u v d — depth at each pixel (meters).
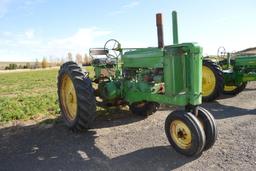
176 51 4.46
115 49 5.97
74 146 5.04
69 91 6.11
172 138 4.51
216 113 6.99
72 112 6.09
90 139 5.37
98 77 6.34
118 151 4.69
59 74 6.27
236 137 5.09
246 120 6.17
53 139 5.48
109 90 5.72
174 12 4.65
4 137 5.75
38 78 29.62
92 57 6.67
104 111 7.45
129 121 6.49
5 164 4.40
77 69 5.77
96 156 4.54
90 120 5.55
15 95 13.37
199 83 4.31
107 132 5.75
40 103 8.89
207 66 8.33
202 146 4.14
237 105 7.88
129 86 5.58
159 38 4.78
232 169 3.84
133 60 5.46
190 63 4.32
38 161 4.46
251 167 3.86
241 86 9.35
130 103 5.69
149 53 5.03
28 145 5.21
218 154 4.36
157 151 4.60
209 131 4.33
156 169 3.97
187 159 4.24
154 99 4.96
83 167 4.16
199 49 4.23
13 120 7.01
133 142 5.08
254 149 4.47
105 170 4.03
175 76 4.49
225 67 10.02
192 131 4.14
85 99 5.43
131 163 4.20
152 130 5.73
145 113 6.70
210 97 8.30
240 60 9.05
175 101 4.51
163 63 4.64
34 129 6.21
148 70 5.14
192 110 4.46
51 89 16.06
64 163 4.34
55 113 7.55
